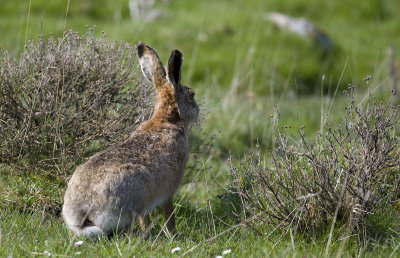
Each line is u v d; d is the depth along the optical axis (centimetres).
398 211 1569
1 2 5066
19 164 1714
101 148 1795
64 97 1766
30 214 1554
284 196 1584
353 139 1595
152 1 5353
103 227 1384
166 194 1571
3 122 1723
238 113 2812
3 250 1218
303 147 1634
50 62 1745
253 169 1645
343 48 5028
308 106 3388
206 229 1606
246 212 1675
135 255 1291
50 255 1214
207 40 4625
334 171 1545
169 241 1436
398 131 1694
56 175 1725
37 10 4984
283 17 5194
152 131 1608
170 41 4512
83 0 5212
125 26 4519
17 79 1730
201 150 2130
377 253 1378
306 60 4603
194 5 5684
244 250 1401
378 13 6122
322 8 6075
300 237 1501
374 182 1524
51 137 1742
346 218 1509
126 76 1828
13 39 3900
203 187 1978
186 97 1744
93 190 1380
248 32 4897
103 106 1772
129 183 1399
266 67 4231
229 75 4119
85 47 1822
